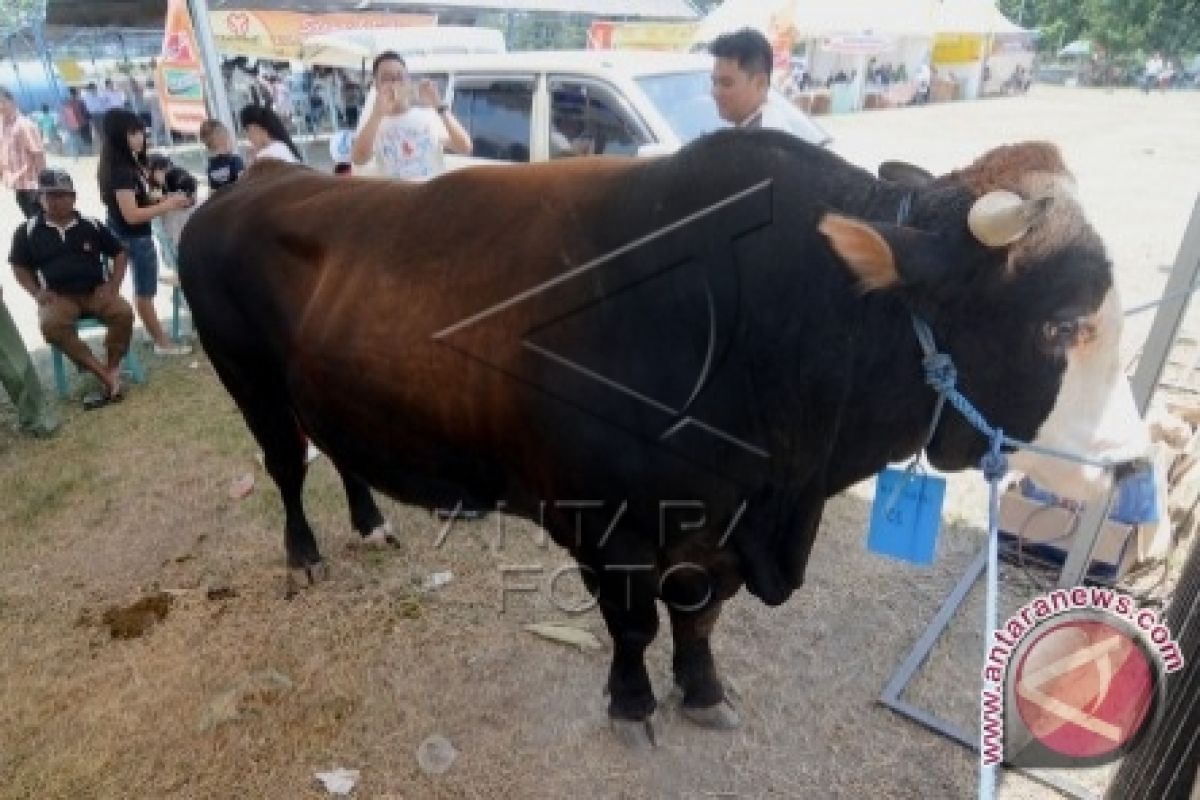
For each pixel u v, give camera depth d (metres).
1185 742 1.60
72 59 16.05
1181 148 13.97
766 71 3.39
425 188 2.17
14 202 10.52
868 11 14.12
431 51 8.91
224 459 4.15
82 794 2.32
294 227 2.35
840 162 1.73
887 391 1.69
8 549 3.44
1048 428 1.64
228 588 3.14
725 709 2.45
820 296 1.65
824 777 2.31
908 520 1.88
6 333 4.32
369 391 2.14
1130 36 22.88
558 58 5.34
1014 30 26.05
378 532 3.32
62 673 2.75
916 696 2.57
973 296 1.51
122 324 4.79
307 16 12.85
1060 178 1.53
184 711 2.58
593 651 2.77
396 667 2.73
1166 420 3.29
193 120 7.32
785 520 1.96
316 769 2.37
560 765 2.36
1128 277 6.44
